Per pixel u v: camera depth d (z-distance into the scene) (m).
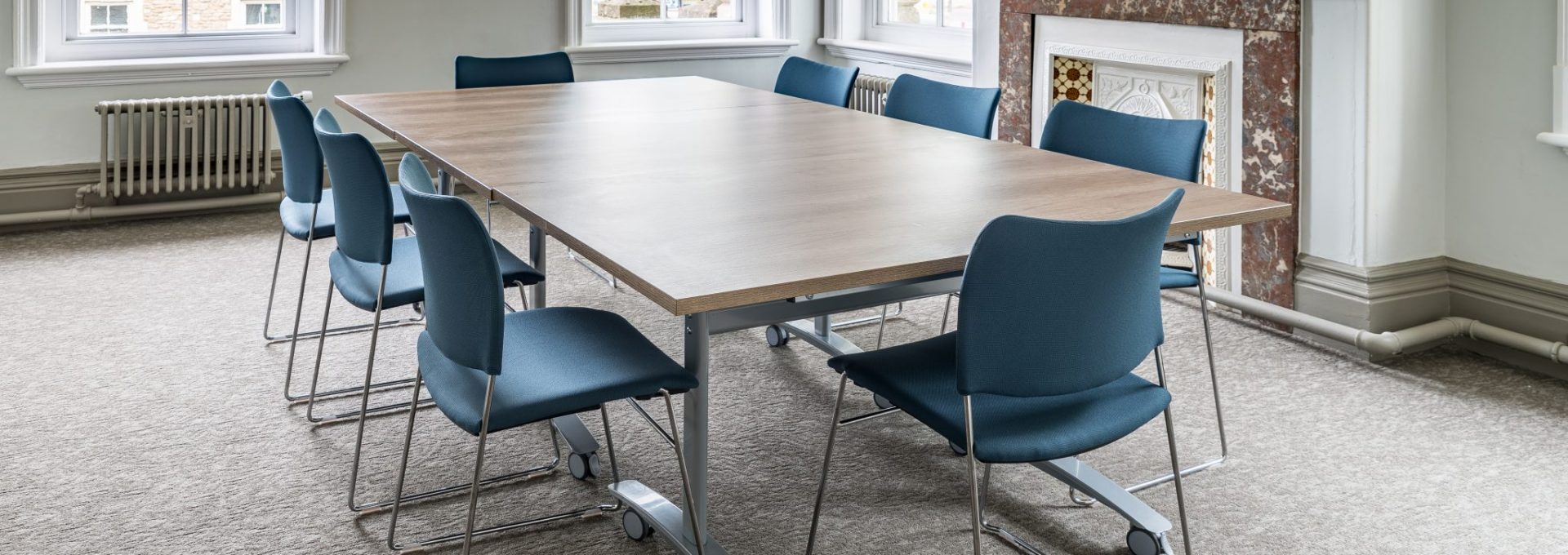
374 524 2.66
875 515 2.71
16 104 5.21
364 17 5.75
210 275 4.66
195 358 3.72
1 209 5.29
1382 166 3.64
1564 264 3.49
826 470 2.38
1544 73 3.43
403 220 3.71
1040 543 2.58
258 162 5.57
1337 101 3.68
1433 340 3.74
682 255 2.12
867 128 3.59
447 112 3.89
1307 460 2.99
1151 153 3.14
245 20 5.70
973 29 5.18
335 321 4.12
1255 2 3.84
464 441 3.12
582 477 2.87
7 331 3.95
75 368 3.62
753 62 6.65
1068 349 2.01
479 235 2.00
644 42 6.34
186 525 2.64
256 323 4.08
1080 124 3.35
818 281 1.98
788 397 3.43
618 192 2.65
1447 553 2.53
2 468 2.91
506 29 6.07
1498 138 3.61
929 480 2.89
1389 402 3.37
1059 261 1.92
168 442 3.09
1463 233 3.78
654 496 2.64
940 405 2.14
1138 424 2.15
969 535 2.61
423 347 2.54
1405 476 2.90
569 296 4.42
